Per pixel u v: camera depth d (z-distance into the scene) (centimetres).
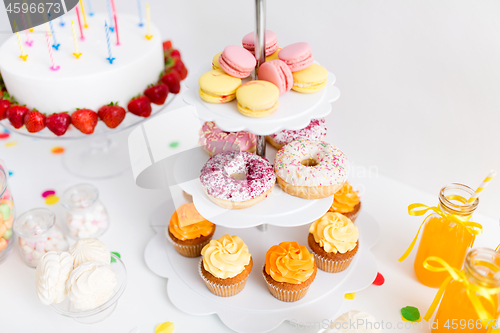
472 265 54
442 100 74
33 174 87
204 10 92
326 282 68
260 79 58
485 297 53
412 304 66
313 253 68
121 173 87
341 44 79
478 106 71
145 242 75
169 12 98
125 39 78
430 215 65
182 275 69
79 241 65
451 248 63
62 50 75
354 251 67
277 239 74
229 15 89
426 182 83
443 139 77
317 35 80
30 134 74
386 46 75
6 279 70
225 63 58
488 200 77
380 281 68
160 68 78
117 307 66
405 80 76
